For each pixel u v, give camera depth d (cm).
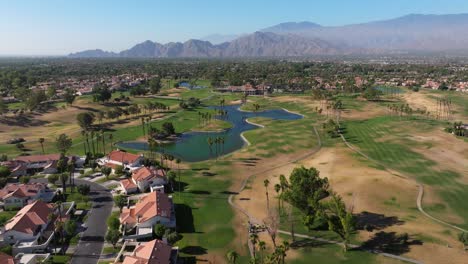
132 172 13712
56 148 17425
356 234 9269
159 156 16438
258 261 7688
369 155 15588
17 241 9025
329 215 9656
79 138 19388
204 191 12294
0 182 12619
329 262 8156
